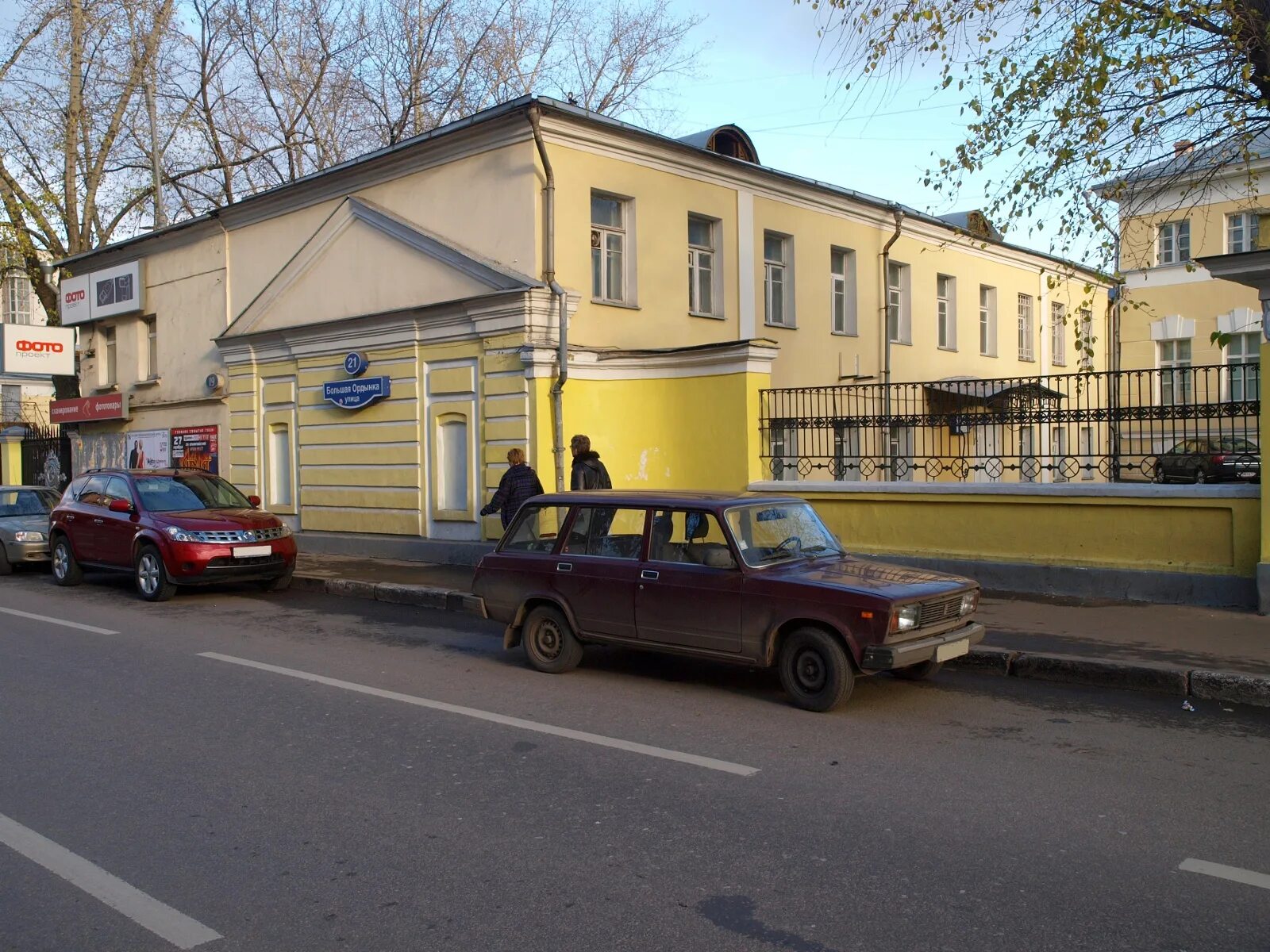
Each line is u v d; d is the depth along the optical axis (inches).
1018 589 431.8
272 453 727.1
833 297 770.2
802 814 197.9
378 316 620.4
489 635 406.9
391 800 208.1
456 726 265.1
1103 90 390.0
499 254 559.2
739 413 509.7
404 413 616.7
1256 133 391.5
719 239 655.8
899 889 163.2
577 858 177.2
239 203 725.9
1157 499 399.2
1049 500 426.3
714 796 209.0
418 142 586.6
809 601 273.6
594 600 314.5
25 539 636.1
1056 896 159.8
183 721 271.7
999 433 460.1
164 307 825.5
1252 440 385.4
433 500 601.9
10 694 303.9
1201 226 1001.5
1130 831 187.8
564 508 331.9
